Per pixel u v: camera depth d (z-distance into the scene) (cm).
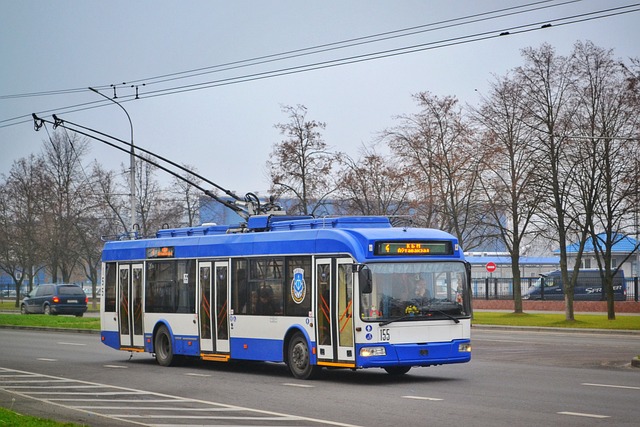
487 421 1426
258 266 2352
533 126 4575
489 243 6266
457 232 5175
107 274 2955
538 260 9275
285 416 1534
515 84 4888
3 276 12638
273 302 2291
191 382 2162
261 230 2441
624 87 4634
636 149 4634
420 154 5244
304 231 2220
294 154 5325
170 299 2669
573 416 1459
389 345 2031
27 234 7344
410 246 2094
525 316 5406
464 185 5178
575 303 6281
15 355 3103
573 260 9312
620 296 6938
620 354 2855
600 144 4688
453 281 2127
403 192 5412
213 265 2508
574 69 4734
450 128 5234
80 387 2066
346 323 2070
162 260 2714
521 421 1416
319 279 2153
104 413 1623
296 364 2216
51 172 7119
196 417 1542
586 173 4700
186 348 2589
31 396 1902
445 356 2080
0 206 7600
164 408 1675
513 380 2067
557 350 3033
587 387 1886
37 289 6562
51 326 4931
